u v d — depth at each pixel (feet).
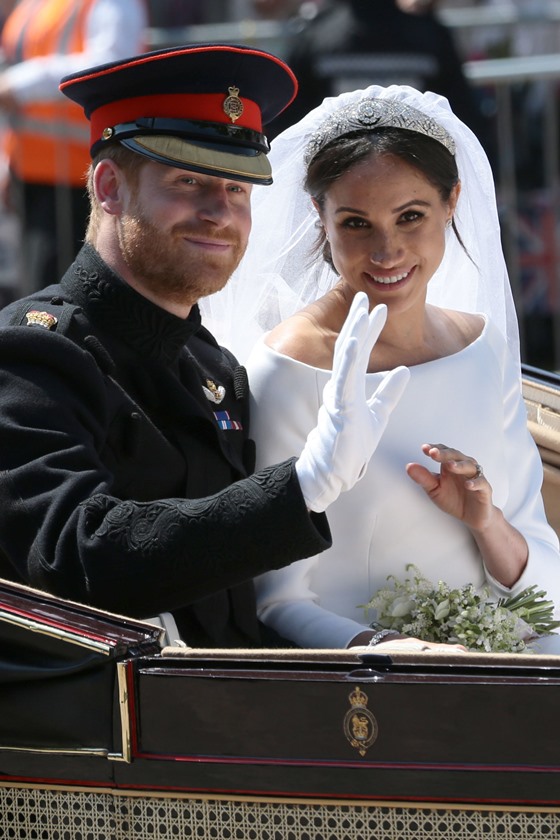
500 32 80.07
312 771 24.06
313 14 70.74
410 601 32.07
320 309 34.68
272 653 24.67
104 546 26.48
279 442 33.50
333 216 33.09
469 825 23.76
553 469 39.06
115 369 30.17
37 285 75.66
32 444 27.89
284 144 35.47
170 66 30.09
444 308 37.06
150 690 24.62
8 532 27.58
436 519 33.55
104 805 25.20
